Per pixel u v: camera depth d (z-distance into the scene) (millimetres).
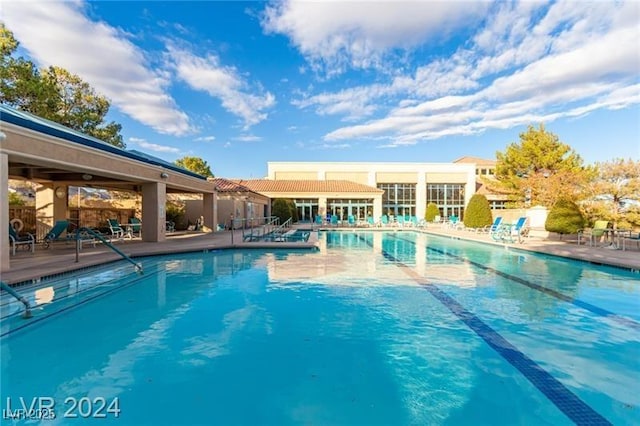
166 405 3158
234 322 5414
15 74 16938
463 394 3346
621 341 4641
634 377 3674
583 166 27844
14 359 4105
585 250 12773
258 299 6734
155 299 6746
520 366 3922
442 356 4180
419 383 3553
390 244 17516
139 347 4449
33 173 14500
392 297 6875
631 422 2928
